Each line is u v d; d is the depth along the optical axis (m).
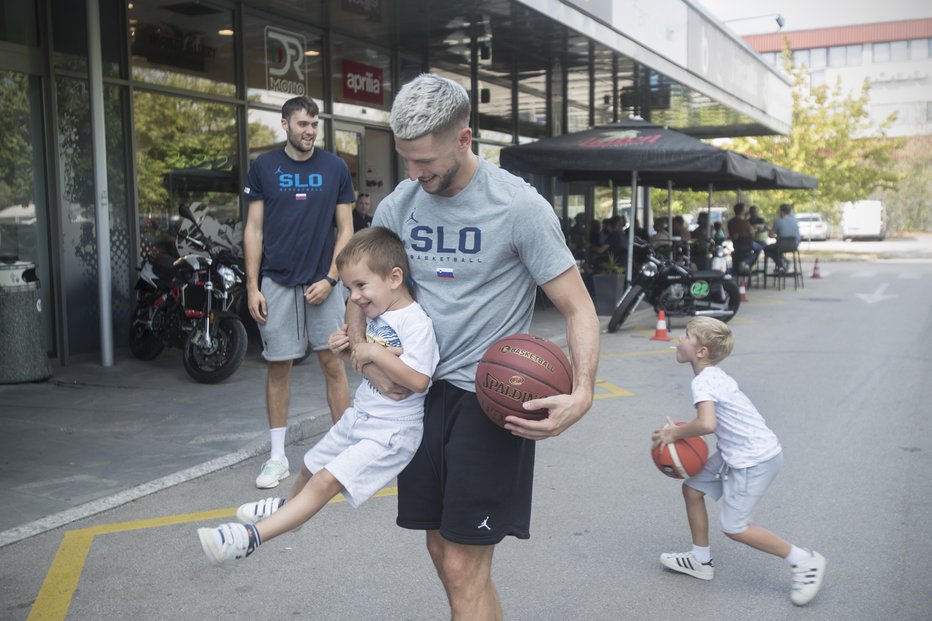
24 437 5.95
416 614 3.50
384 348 2.49
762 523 4.52
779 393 7.87
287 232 4.80
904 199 52.53
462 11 10.82
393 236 2.61
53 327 8.50
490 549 2.61
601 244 15.78
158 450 5.66
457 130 2.39
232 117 10.33
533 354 2.39
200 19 9.80
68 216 8.51
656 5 14.36
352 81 12.55
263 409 6.69
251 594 3.68
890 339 11.27
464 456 2.51
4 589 3.72
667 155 11.27
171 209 9.55
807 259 30.33
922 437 6.30
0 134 8.02
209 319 7.68
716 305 12.39
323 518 4.59
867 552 4.14
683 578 3.86
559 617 3.49
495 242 2.50
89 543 4.21
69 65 8.45
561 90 18.12
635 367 9.32
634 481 5.26
